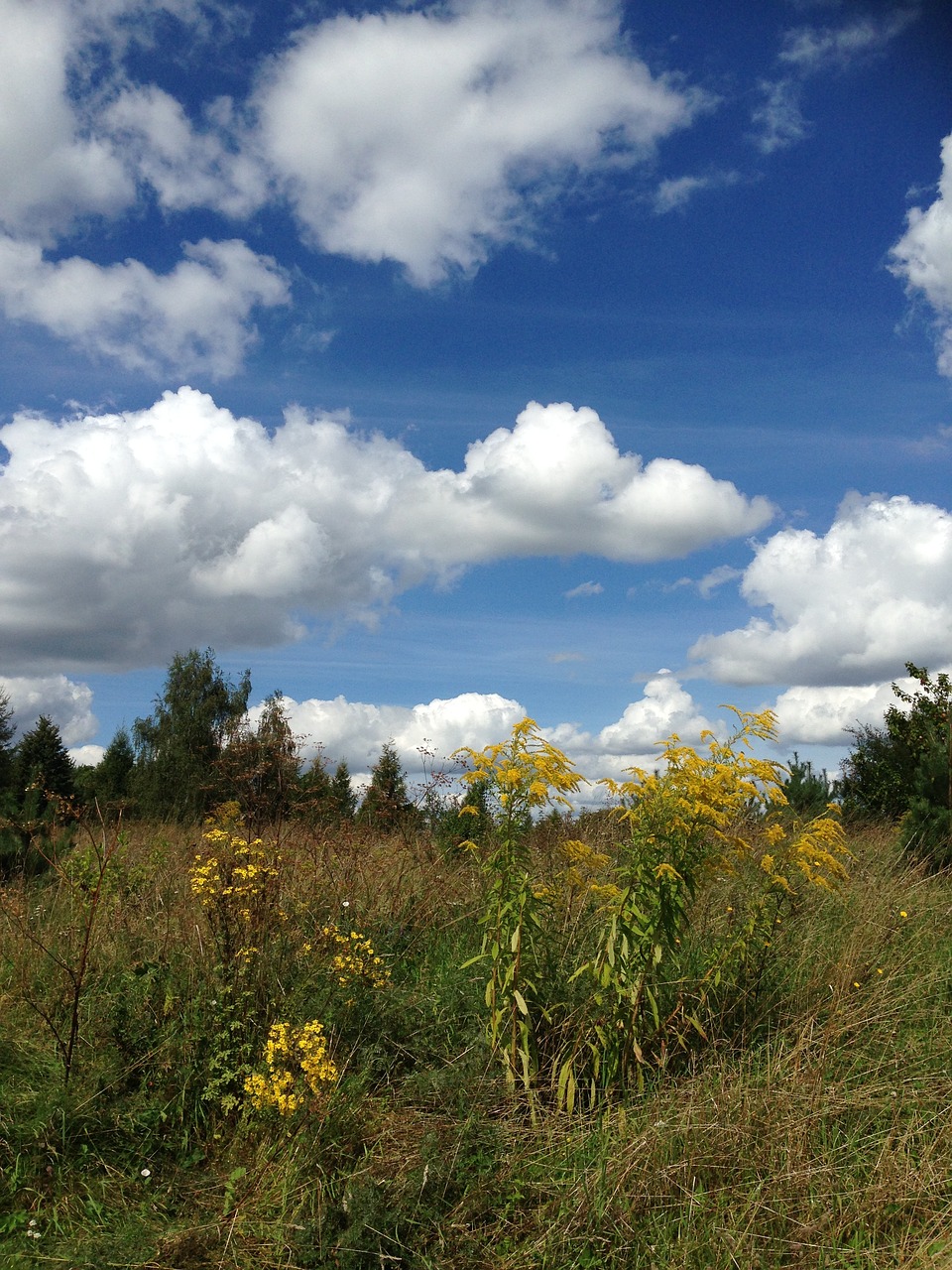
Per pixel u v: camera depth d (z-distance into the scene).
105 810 6.68
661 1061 4.24
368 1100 4.24
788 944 5.80
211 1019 4.51
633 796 4.83
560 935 5.24
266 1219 3.48
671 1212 3.43
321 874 6.70
